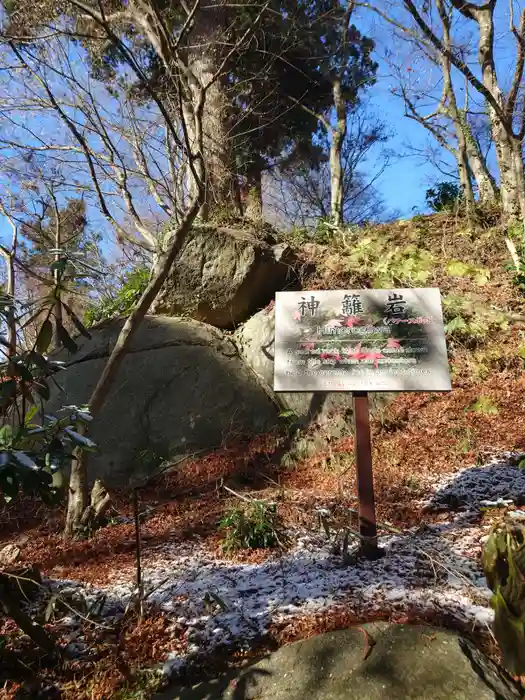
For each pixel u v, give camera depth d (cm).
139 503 540
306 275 824
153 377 665
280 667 248
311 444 616
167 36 520
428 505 449
